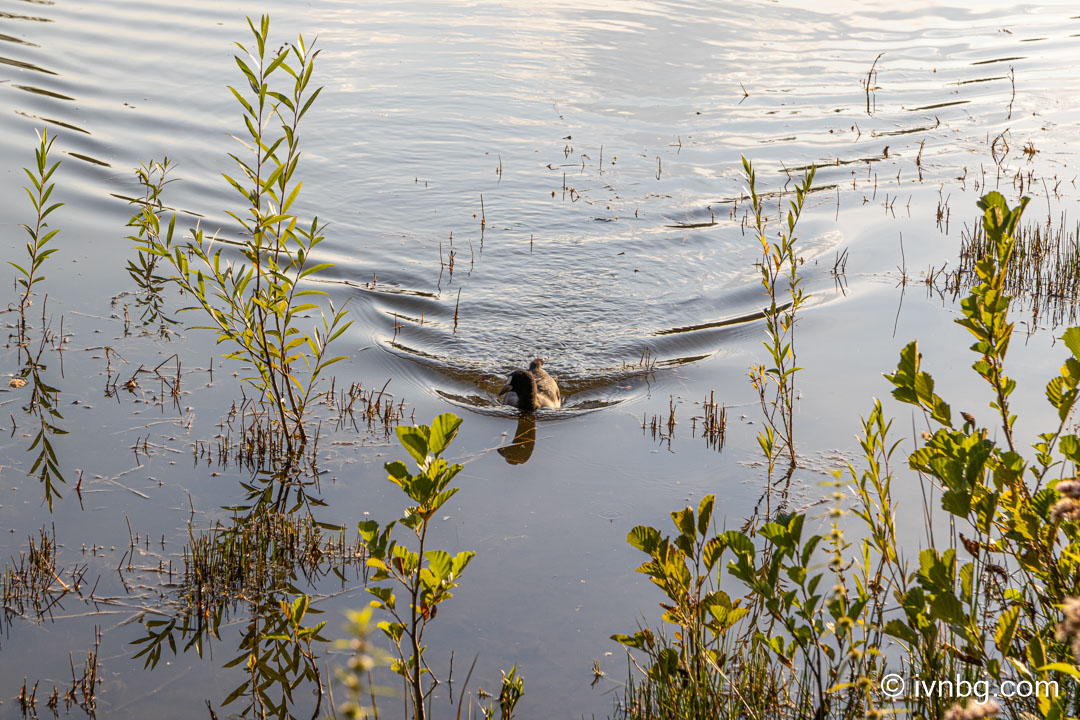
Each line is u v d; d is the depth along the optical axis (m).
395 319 12.54
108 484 8.78
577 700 6.38
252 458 9.30
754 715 5.50
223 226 14.43
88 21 22.59
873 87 22.48
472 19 25.59
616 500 8.80
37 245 11.30
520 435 10.15
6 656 6.76
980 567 5.89
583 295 13.32
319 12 24.92
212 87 19.25
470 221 15.31
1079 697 4.36
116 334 11.49
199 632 7.12
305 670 6.74
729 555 7.88
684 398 10.81
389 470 4.32
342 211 15.36
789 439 9.26
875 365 11.16
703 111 20.33
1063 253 14.25
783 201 16.41
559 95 20.64
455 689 6.51
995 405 4.86
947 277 13.45
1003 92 22.66
